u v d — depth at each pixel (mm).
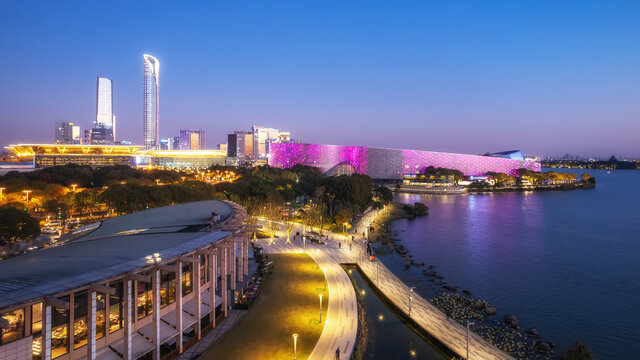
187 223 79750
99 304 43188
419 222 191500
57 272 42062
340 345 57875
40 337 36469
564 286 98188
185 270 58281
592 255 129750
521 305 85000
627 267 115875
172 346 53250
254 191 193125
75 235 82125
